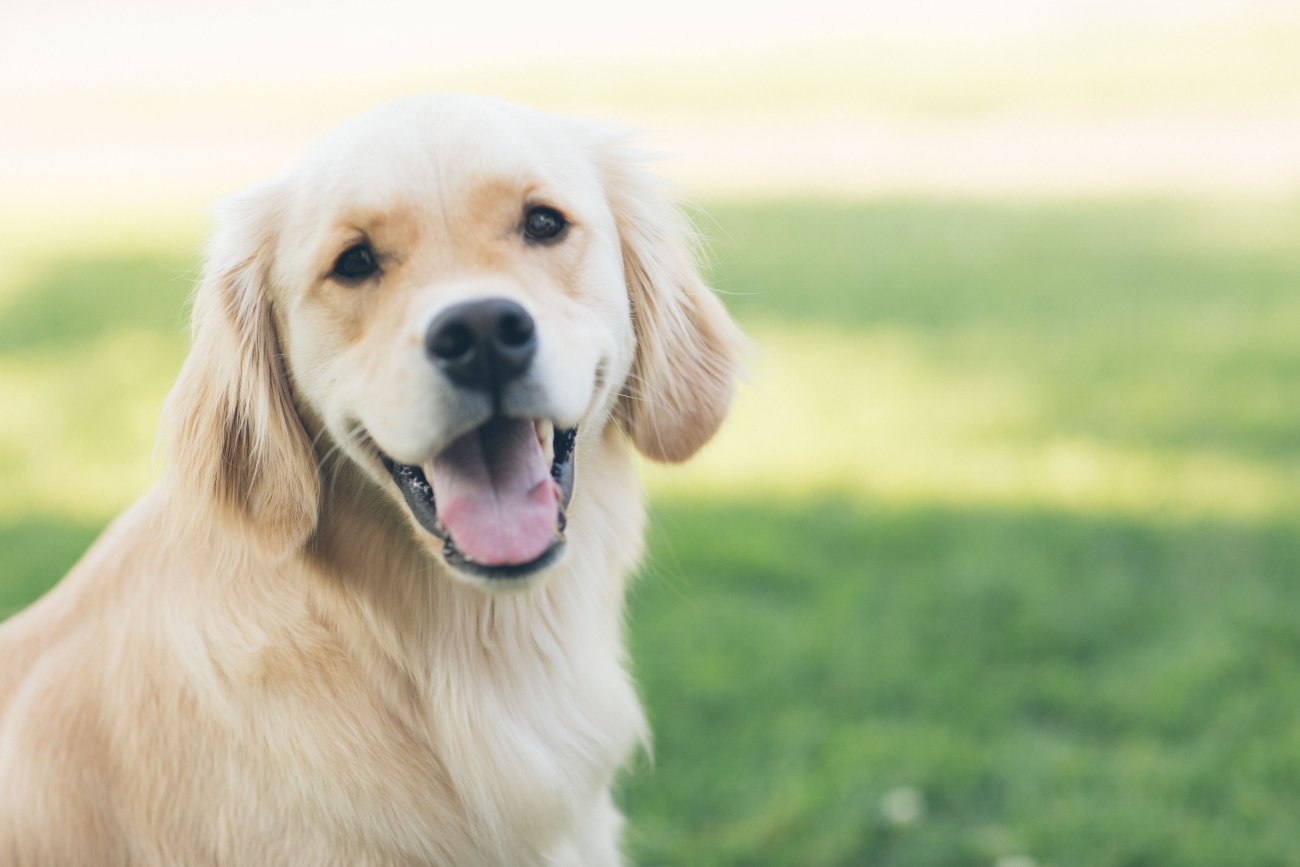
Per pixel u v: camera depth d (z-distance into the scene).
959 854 3.43
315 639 2.51
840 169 15.12
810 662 4.27
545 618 2.73
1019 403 6.78
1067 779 3.66
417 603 2.59
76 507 5.64
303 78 24.86
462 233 2.44
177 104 23.02
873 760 3.77
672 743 3.90
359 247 2.44
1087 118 17.42
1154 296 8.98
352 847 2.46
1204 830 3.42
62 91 25.89
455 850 2.58
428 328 2.25
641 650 4.39
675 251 2.99
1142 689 4.08
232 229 2.67
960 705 4.05
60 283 10.41
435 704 2.59
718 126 18.02
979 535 5.20
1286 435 6.11
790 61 23.41
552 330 2.38
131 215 13.85
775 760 3.81
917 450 6.16
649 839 3.51
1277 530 5.14
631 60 24.16
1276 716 3.89
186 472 2.57
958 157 15.57
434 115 2.52
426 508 2.41
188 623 2.46
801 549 5.12
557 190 2.56
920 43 25.09
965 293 9.24
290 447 2.57
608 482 2.86
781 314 8.80
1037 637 4.40
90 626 2.58
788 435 6.44
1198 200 12.42
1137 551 5.04
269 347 2.61
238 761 2.42
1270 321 8.18
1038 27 26.09
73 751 2.49
